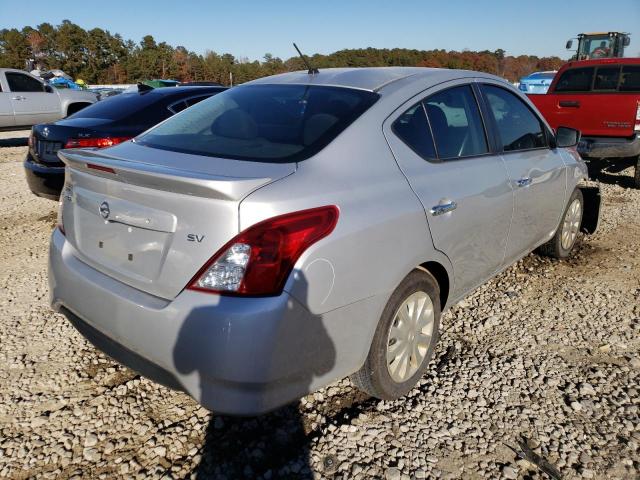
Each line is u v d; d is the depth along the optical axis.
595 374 3.05
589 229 5.53
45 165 5.87
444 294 2.98
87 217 2.48
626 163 9.01
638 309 3.89
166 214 2.11
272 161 2.32
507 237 3.48
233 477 2.28
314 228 2.08
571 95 7.93
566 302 4.02
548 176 3.92
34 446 2.45
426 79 3.00
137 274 2.23
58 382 2.93
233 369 1.95
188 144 2.64
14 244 5.35
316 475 2.28
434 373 3.05
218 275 1.99
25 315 3.73
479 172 3.07
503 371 3.07
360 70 3.13
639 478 2.30
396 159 2.60
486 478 2.29
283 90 2.99
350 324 2.26
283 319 1.98
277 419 2.63
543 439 2.52
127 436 2.52
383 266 2.35
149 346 2.12
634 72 8.10
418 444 2.47
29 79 13.82
